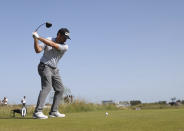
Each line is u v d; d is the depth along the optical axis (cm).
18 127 378
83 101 1648
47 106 1312
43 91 530
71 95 1538
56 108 575
